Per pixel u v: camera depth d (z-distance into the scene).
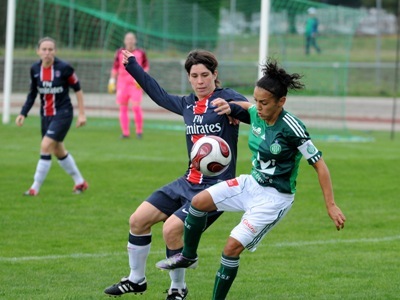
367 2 138.00
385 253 27.39
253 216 19.06
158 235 29.92
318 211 34.84
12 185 39.22
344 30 77.94
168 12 81.44
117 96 59.00
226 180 20.77
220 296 19.42
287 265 25.61
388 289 22.69
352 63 109.44
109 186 39.72
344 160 50.03
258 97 18.69
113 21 75.69
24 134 59.91
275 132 18.94
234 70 94.44
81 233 29.69
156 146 55.22
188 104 21.38
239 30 104.50
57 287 22.36
